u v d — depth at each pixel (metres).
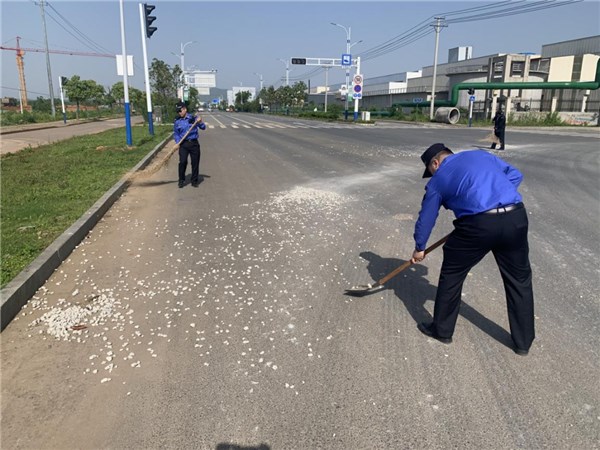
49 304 4.21
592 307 4.18
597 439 2.58
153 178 10.81
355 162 13.66
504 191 3.18
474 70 57.22
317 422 2.72
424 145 18.98
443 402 2.89
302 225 6.80
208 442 2.57
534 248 5.84
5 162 12.28
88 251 5.63
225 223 6.91
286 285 4.66
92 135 22.59
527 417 2.76
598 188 9.79
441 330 3.54
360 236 6.29
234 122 44.47
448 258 3.41
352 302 4.28
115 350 3.47
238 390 3.00
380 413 2.79
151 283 4.70
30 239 5.57
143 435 2.62
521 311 3.31
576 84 41.88
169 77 39.75
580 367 3.25
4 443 2.56
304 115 61.34
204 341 3.60
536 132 30.42
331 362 3.32
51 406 2.86
